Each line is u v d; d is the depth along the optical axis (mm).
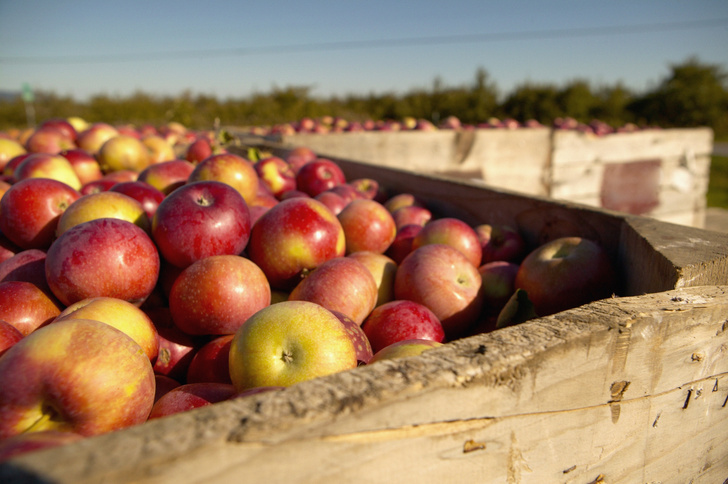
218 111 21953
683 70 30672
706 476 1265
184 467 602
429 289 1885
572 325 982
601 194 6125
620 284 1793
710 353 1159
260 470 653
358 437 724
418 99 27188
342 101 28828
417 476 792
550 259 1842
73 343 974
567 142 5812
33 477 546
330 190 2938
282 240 1872
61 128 4207
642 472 1121
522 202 2420
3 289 1487
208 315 1533
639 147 6203
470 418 831
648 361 1053
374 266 2057
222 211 1744
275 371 1225
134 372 1037
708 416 1214
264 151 4777
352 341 1422
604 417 1017
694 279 1252
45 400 935
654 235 1537
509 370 853
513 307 1651
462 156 5430
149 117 23734
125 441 605
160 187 2537
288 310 1289
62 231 1808
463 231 2293
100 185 2514
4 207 1936
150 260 1611
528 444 914
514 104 27094
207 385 1306
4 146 3678
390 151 5133
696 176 6719
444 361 836
